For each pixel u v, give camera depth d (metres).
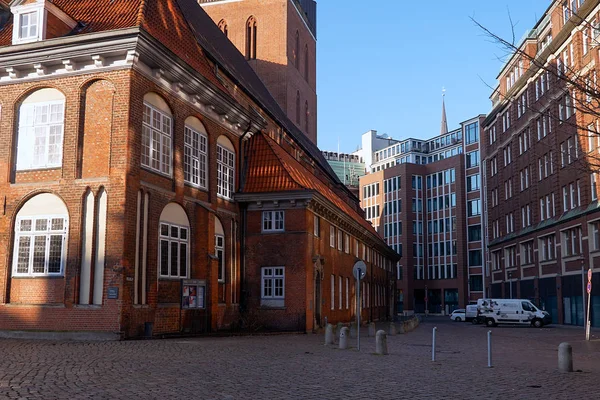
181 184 24.31
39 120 21.95
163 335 21.66
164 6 26.44
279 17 55.56
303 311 29.08
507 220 62.12
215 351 17.06
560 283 46.28
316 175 50.62
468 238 88.31
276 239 29.86
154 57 21.83
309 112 63.56
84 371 12.13
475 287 86.62
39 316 20.64
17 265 21.33
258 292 29.69
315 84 66.31
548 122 48.91
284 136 43.78
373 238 50.72
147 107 22.34
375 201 101.19
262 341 22.05
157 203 22.56
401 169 95.50
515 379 13.26
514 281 58.31
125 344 18.11
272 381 11.79
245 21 55.94
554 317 47.94
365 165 122.44
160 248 22.92
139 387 10.48
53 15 22.41
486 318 46.28
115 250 20.28
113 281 20.14
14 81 22.19
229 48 44.47
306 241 29.53
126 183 20.53
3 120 22.19
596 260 40.16
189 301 23.55
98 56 21.03
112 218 20.45
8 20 24.30
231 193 29.78
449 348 22.45
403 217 94.31
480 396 10.84
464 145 90.00
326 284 34.00
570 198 45.12
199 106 26.28
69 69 21.47
